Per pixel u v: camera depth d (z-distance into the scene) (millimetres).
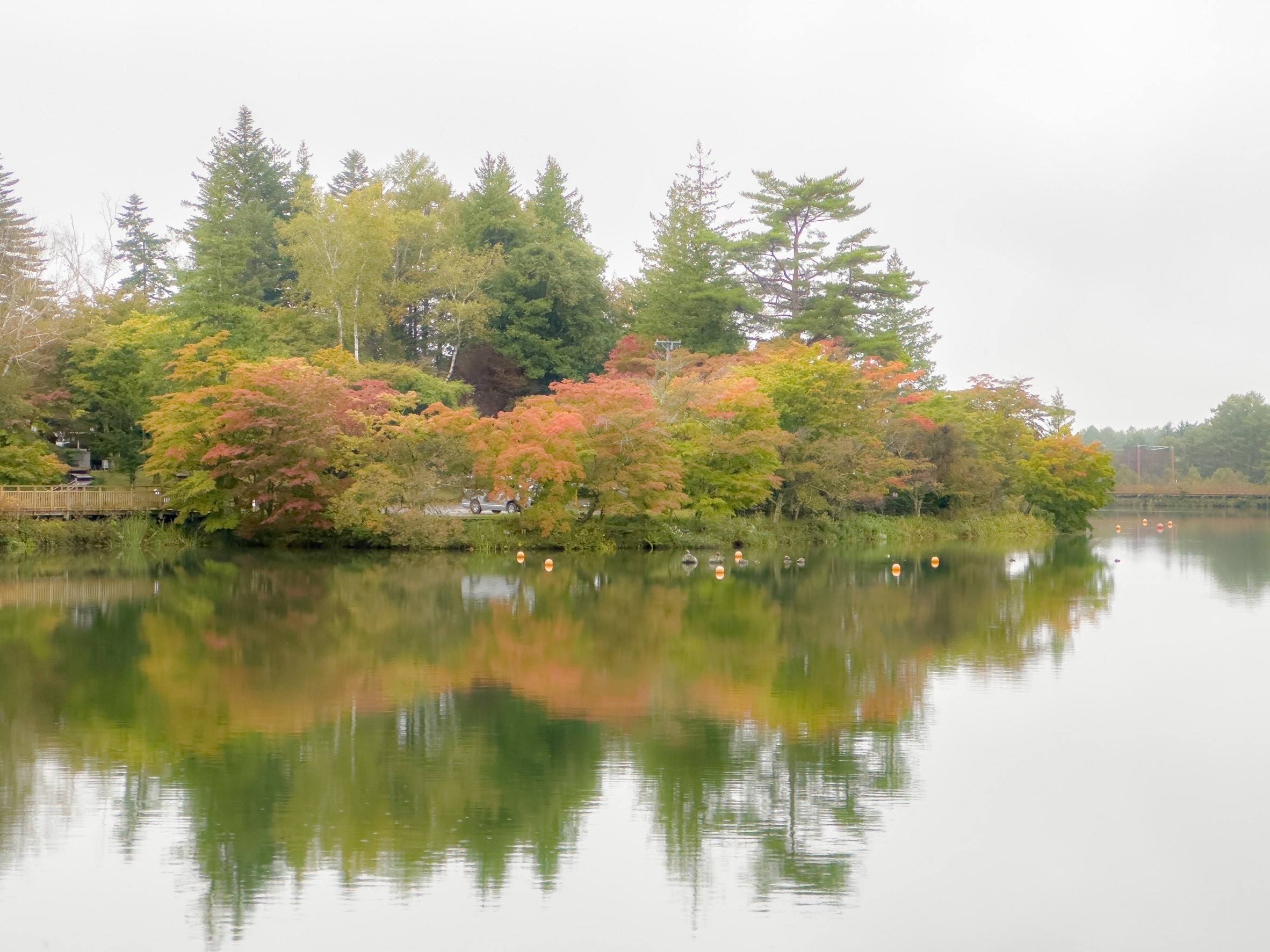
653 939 14844
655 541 60562
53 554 53656
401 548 58250
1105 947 14781
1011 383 92000
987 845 17859
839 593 44938
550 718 24672
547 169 107188
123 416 62219
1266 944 14852
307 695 26688
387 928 15047
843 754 22281
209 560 53094
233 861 16969
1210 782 20766
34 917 15227
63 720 24359
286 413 54031
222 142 99875
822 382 68188
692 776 20812
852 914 15594
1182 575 54812
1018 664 30906
